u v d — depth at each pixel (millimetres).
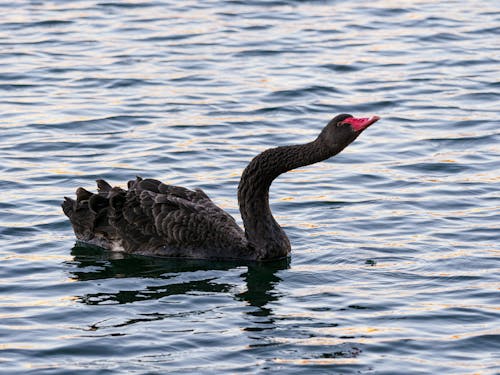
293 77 23625
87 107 21688
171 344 12219
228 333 12516
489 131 20516
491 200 17125
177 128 20594
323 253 15195
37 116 21141
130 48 25484
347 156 19453
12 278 14320
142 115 21250
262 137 20219
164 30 26906
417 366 11680
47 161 18875
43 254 15289
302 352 12016
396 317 12914
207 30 26953
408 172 18562
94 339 12336
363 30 27156
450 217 16438
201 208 15594
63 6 28891
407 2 29594
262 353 11992
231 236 15367
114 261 15211
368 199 17344
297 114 21531
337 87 23078
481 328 12570
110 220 15648
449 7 29188
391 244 15422
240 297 13742
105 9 28656
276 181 18297
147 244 15500
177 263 15195
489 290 13664
